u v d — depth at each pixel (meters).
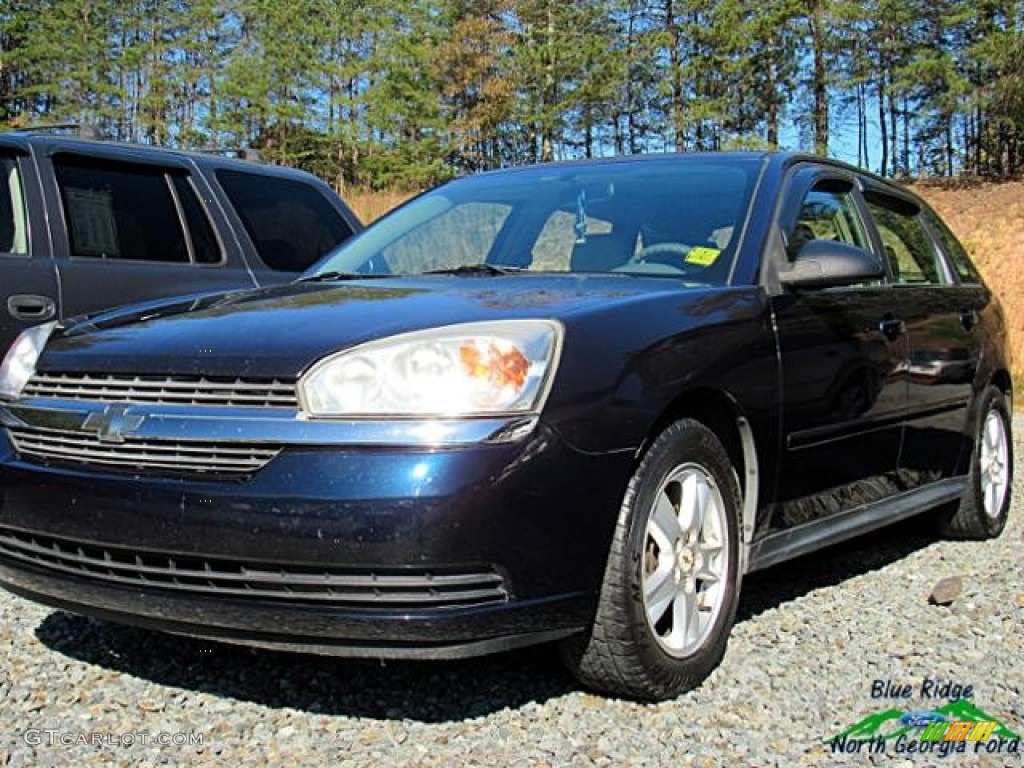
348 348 2.67
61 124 5.93
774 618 3.86
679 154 4.37
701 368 3.05
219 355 2.77
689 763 2.65
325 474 2.53
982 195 44.31
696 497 3.11
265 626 2.62
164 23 54.06
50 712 2.92
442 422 2.55
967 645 3.59
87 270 5.17
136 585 2.77
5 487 2.95
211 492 2.61
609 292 3.15
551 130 51.47
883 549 5.03
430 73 50.97
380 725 2.84
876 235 4.52
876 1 46.62
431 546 2.49
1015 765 2.69
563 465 2.64
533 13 51.38
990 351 5.16
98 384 2.93
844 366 3.77
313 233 6.38
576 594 2.71
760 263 3.57
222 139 52.72
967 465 5.02
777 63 48.12
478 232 4.23
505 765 2.61
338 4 51.19
